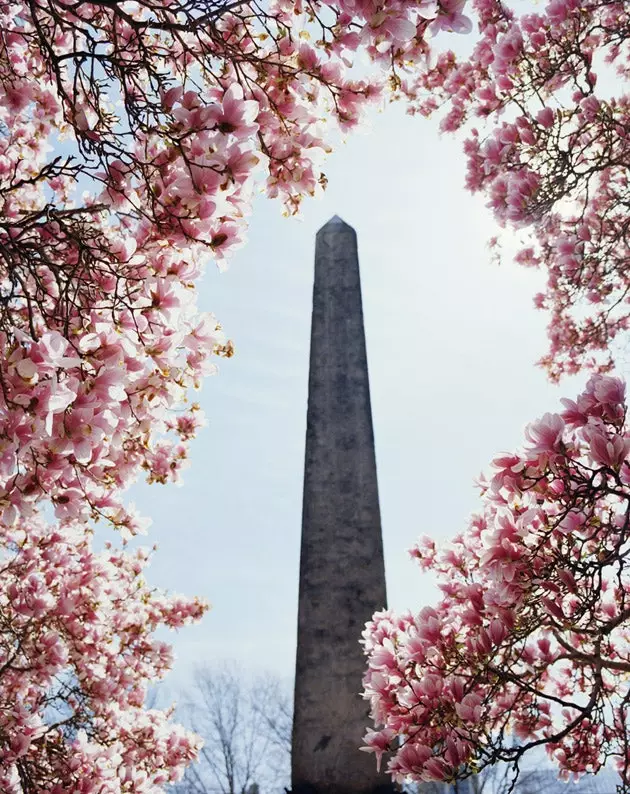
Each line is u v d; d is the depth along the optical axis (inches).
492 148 178.1
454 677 111.3
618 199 199.3
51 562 195.2
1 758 154.8
